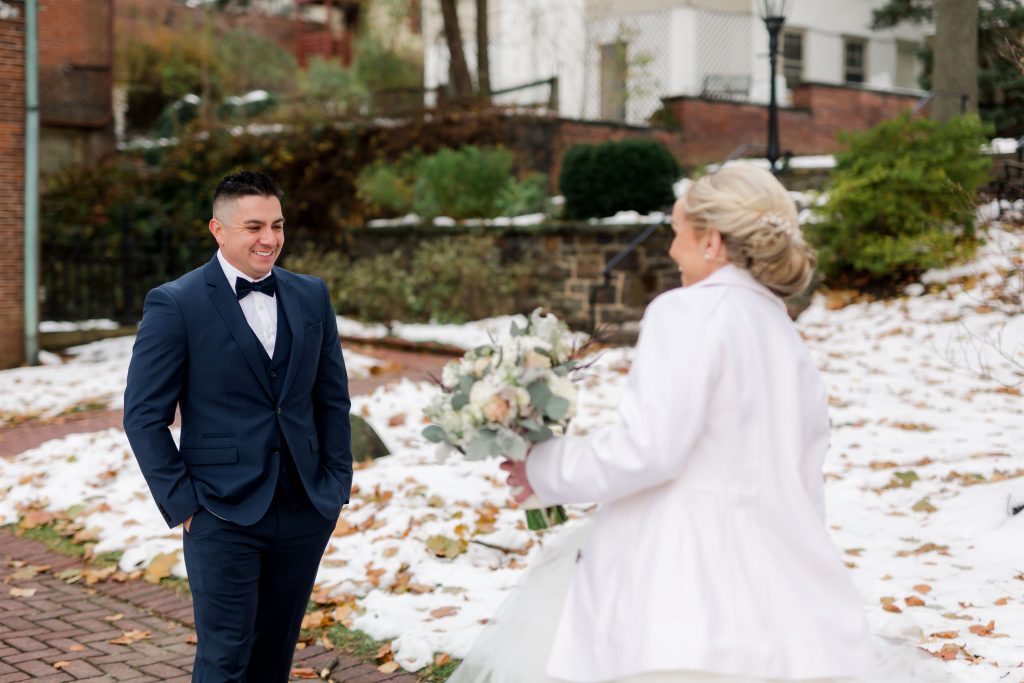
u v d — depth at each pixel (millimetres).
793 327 2295
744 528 2109
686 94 18078
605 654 2121
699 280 2342
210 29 25531
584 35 19812
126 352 13352
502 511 6055
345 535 5820
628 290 12477
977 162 11094
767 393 2154
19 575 5500
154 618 4848
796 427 2172
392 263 14539
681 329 2133
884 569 4887
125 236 14875
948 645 3891
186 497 2908
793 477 2146
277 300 3086
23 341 12445
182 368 2984
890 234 11945
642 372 2125
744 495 2119
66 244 15453
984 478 6207
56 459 7797
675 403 2057
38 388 10969
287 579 3152
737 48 19750
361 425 7543
